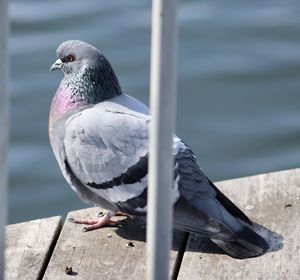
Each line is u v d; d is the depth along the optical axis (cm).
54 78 2381
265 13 2702
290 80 2419
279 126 2269
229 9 2733
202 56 2506
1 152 563
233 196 1044
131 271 920
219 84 2405
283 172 1084
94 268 927
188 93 2381
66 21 2631
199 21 2664
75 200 2061
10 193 2080
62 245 969
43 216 2025
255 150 2209
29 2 2720
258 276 898
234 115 2305
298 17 2672
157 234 607
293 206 1015
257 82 2411
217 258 933
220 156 2205
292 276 895
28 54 2481
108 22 2630
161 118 586
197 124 2280
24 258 942
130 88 2369
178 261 939
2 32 548
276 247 942
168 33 571
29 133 2211
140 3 2722
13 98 2303
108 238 986
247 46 2550
